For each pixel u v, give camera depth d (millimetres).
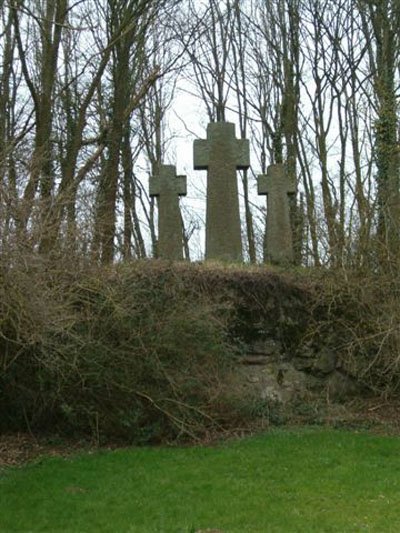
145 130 22969
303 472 6977
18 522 5703
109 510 5930
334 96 21031
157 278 8969
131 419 8430
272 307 10141
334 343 10344
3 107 14750
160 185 14633
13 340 7348
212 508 5895
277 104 23766
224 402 8898
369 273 10156
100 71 13445
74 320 7664
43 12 13508
